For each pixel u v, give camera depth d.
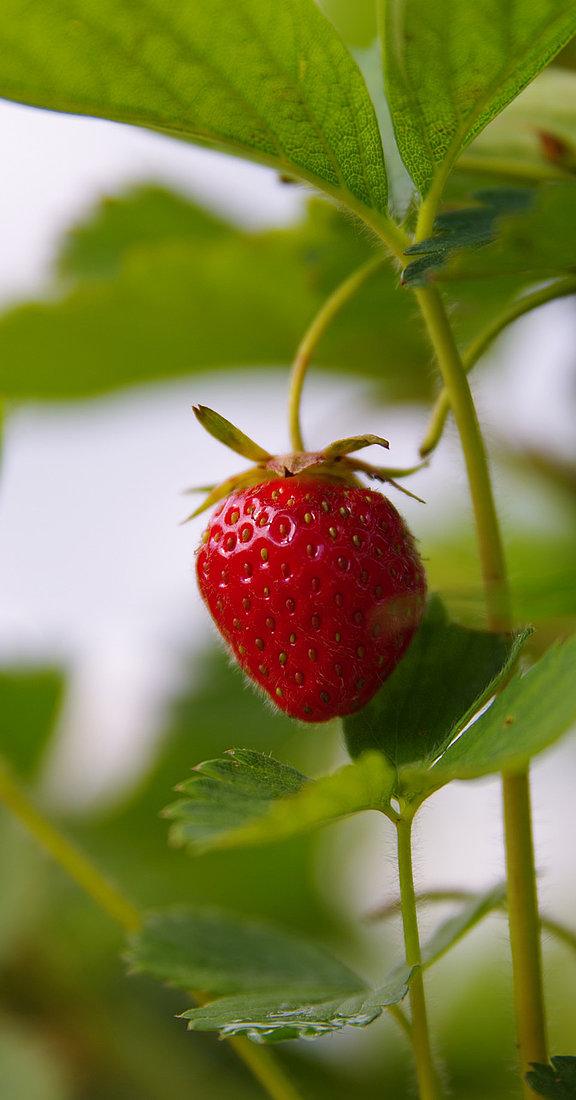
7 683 0.43
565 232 0.27
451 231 0.28
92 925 0.40
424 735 0.28
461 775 0.26
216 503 0.30
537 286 0.33
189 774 0.43
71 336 0.38
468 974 0.39
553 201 0.27
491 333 0.29
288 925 0.43
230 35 0.27
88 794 0.44
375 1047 0.38
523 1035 0.28
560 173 0.31
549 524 0.38
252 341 0.38
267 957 0.31
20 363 0.39
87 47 0.27
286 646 0.29
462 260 0.28
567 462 0.36
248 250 0.36
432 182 0.28
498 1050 0.38
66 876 0.40
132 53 0.27
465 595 0.26
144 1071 0.38
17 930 0.39
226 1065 0.38
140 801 0.43
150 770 0.43
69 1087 0.38
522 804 0.28
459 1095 0.38
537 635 0.29
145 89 0.27
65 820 0.43
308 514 0.29
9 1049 0.38
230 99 0.27
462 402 0.28
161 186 0.39
